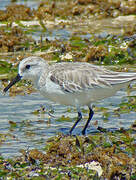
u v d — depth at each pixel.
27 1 28.56
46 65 12.70
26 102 15.03
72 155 10.76
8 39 20.78
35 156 10.84
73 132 12.43
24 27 23.30
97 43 19.97
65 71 12.20
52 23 23.94
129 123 12.93
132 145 11.29
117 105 14.40
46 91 12.43
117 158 10.41
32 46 20.39
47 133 12.45
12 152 11.26
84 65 12.38
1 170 10.30
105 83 11.73
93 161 10.54
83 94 11.99
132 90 15.73
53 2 26.44
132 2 25.72
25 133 12.46
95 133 12.30
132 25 22.72
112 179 9.77
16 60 19.00
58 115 13.84
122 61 18.66
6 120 13.40
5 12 25.19
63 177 9.88
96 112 13.93
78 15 24.91
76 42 20.70
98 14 24.83
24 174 10.12
